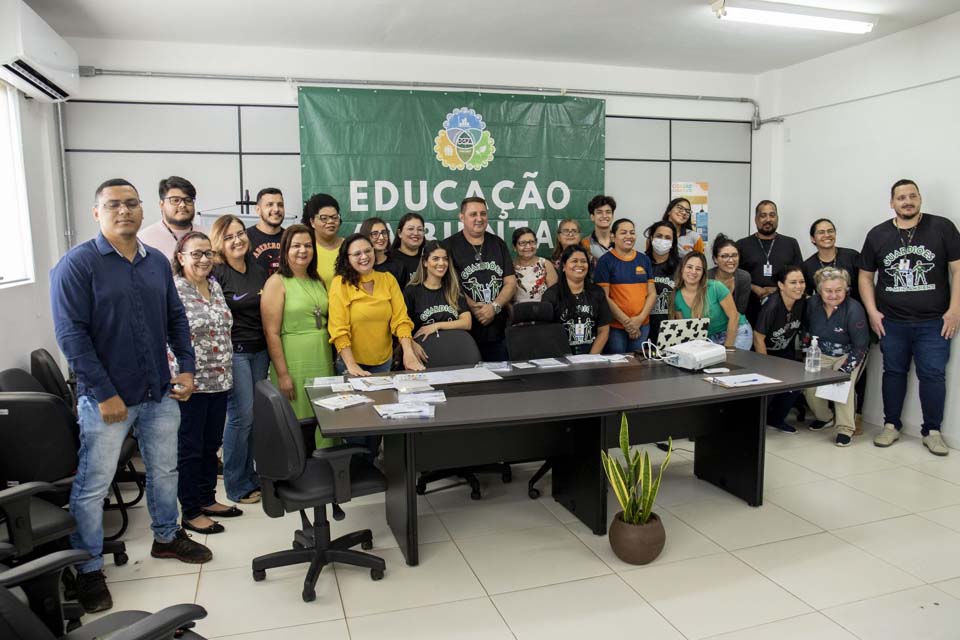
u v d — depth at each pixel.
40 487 2.15
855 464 4.10
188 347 2.87
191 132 4.56
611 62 5.24
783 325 4.64
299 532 2.96
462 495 3.67
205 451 3.33
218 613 2.48
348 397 2.91
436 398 2.89
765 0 3.86
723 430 3.61
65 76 3.79
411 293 3.99
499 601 2.56
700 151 5.68
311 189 4.77
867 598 2.55
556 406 2.77
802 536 3.09
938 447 4.26
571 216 5.35
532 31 4.39
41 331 3.92
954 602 2.51
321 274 3.87
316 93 4.69
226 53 4.56
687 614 2.45
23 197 3.76
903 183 4.28
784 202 5.72
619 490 2.83
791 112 5.53
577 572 2.78
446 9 3.93
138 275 2.60
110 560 2.93
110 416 2.48
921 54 4.46
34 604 1.73
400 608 2.51
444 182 5.03
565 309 4.21
